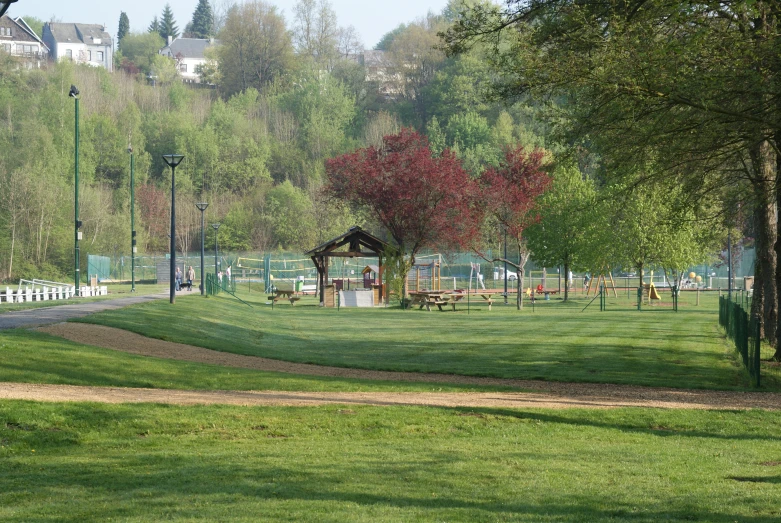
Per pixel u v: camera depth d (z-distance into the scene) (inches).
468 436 561.6
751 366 867.4
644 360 1027.3
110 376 716.7
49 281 2989.7
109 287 2817.4
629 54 707.4
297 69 5915.4
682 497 372.5
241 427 560.7
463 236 2193.7
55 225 3378.4
